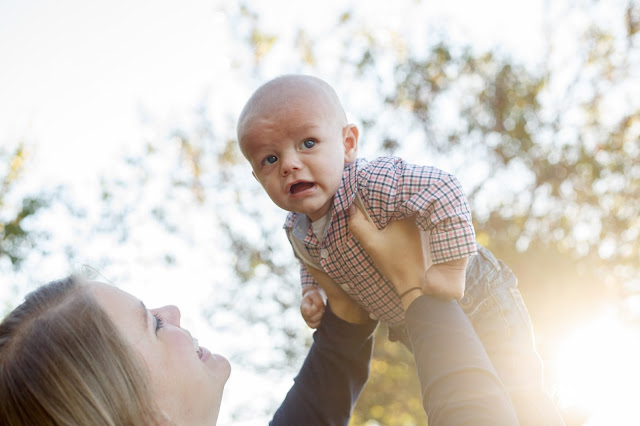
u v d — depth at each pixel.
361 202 1.86
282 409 2.11
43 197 11.20
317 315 2.17
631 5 13.34
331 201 1.95
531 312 11.30
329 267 1.98
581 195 13.47
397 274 1.79
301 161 1.83
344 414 2.10
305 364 2.16
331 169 1.85
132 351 1.40
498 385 1.57
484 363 1.58
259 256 14.23
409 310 1.74
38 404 1.30
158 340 1.49
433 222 1.76
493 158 13.68
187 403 1.45
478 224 13.20
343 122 1.96
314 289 2.21
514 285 2.11
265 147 1.86
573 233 13.20
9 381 1.32
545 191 13.53
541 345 10.92
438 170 1.84
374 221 1.85
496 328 1.99
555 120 13.66
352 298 2.05
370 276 1.93
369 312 2.06
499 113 13.61
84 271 1.69
